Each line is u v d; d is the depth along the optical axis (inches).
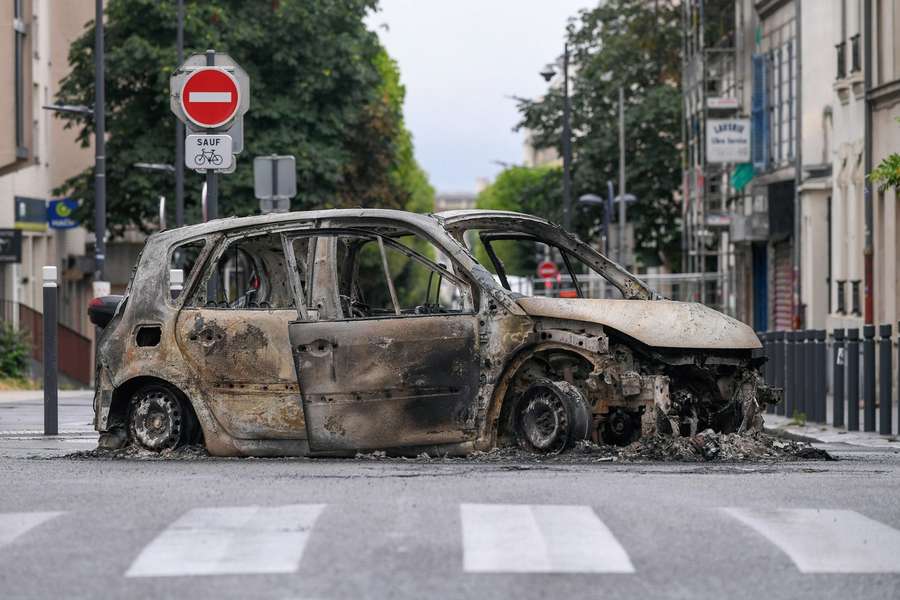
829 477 632.4
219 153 1179.3
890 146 1878.7
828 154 2362.2
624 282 802.8
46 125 3262.8
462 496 545.3
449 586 386.0
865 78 1897.1
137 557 426.0
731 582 395.5
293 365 751.1
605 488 573.3
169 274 784.9
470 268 733.9
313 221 762.2
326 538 452.1
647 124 4082.2
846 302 2149.4
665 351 718.5
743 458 733.3
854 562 423.5
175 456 767.1
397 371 733.3
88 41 2952.8
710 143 2790.4
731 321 747.4
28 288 3036.4
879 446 997.2
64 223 3019.2
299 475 638.5
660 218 4188.0
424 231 748.0
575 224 4173.2
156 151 2910.9
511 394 732.0
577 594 378.0
